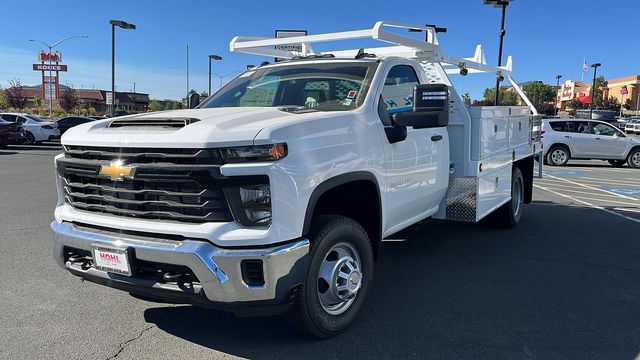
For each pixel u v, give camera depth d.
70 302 4.57
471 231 7.67
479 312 4.45
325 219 3.73
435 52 5.88
